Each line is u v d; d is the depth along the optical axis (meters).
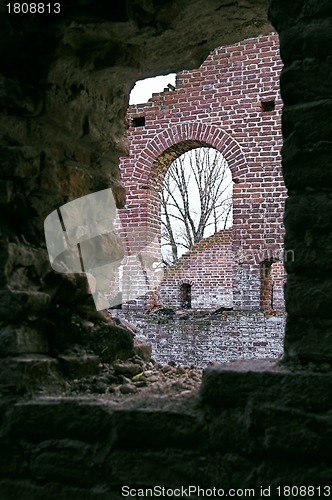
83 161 2.88
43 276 2.52
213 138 10.88
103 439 2.07
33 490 2.10
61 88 2.58
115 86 2.90
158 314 10.62
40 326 2.46
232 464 1.92
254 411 1.90
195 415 1.99
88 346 2.65
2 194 2.35
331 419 1.81
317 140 1.96
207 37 2.80
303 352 1.93
